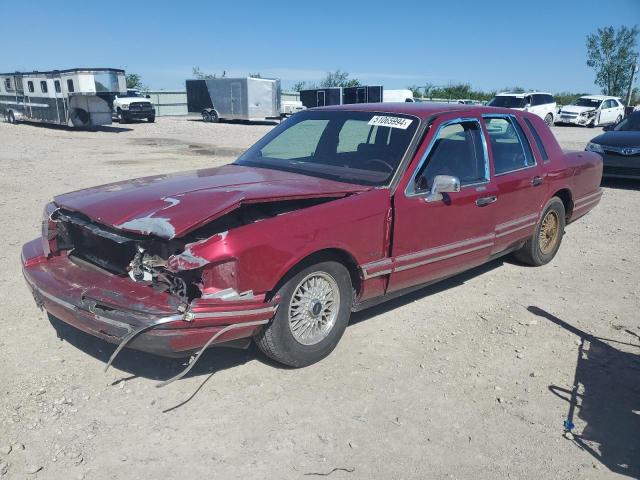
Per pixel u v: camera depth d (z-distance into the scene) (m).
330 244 3.70
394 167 4.30
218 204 3.39
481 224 4.98
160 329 3.10
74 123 26.27
